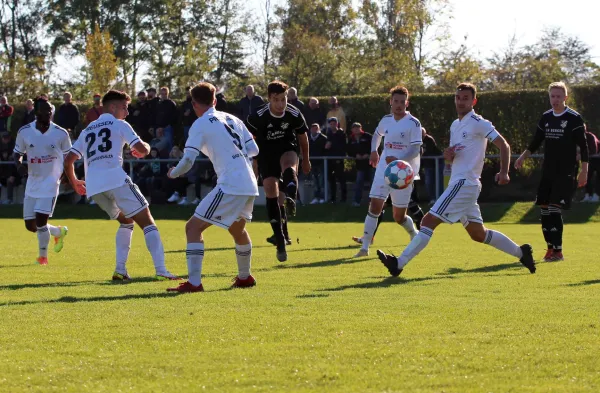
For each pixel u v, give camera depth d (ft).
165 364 27.99
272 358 28.60
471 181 51.70
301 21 279.49
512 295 42.73
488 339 31.27
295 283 48.37
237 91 265.54
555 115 63.62
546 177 63.41
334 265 59.52
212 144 43.93
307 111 128.98
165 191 129.49
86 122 146.00
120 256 51.01
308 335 32.09
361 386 25.32
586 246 74.95
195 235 44.50
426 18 263.29
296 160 61.52
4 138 137.28
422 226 51.39
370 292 43.88
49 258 65.21
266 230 98.58
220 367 27.55
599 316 35.91
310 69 252.01
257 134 61.26
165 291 44.83
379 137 67.51
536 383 25.63
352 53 257.55
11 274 54.19
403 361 28.12
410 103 144.05
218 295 42.80
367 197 133.69
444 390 24.88
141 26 303.68
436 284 47.50
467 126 51.67
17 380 26.32
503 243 53.01
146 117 133.08
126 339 31.71
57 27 314.14
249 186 44.16
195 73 271.90
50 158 62.39
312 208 122.52
